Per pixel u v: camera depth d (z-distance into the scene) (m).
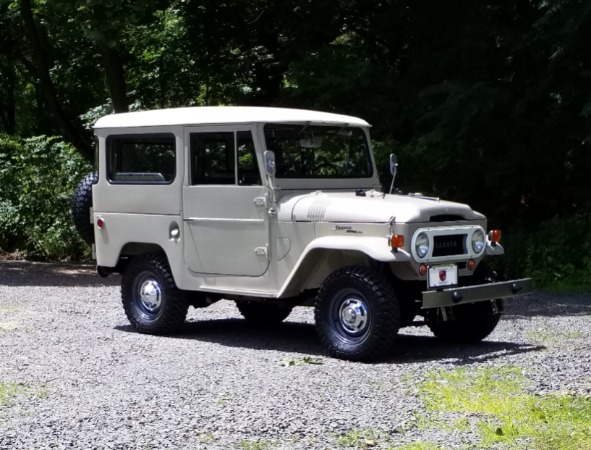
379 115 16.39
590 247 14.58
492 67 15.79
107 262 10.22
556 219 15.66
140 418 6.30
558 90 14.91
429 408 6.50
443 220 8.56
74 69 22.70
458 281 9.08
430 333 9.94
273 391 7.04
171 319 9.70
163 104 21.55
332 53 16.72
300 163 9.22
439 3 16.56
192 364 8.15
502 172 15.65
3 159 19.64
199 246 9.41
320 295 8.46
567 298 12.76
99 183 10.23
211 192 9.28
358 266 8.35
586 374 7.56
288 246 8.79
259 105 19.36
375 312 8.11
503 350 8.75
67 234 18.97
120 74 18.20
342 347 8.30
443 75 16.06
